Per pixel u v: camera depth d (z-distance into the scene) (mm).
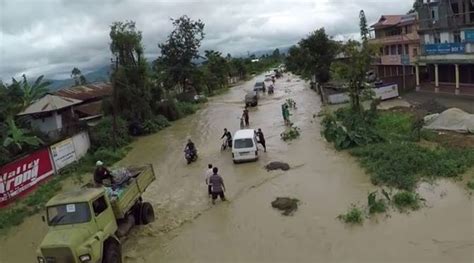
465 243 13188
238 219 17219
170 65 64938
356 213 15688
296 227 15766
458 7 41812
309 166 23250
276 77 101000
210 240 15656
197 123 44469
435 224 14625
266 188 20516
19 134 28281
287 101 45688
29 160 25219
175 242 15828
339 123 30891
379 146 23859
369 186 18984
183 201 20188
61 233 12625
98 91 51750
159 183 23625
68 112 38344
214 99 68812
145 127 41594
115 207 14680
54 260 12320
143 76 43938
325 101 45812
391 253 13125
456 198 16547
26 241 18312
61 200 13328
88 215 13047
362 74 33125
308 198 18516
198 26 65438
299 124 35688
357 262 12852
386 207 16344
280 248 14344
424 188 17938
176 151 31688
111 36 43094
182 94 63188
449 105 33844
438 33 43250
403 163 20125
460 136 24438
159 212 19000
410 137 25141
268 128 35594
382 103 40000
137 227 17391
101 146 33594
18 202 23172
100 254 12781
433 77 47250
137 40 43594
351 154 24250
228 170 24391
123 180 16750
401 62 51125
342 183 19844
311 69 58094
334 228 15250
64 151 29156
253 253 14242
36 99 42406
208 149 30609
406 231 14383
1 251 17578
